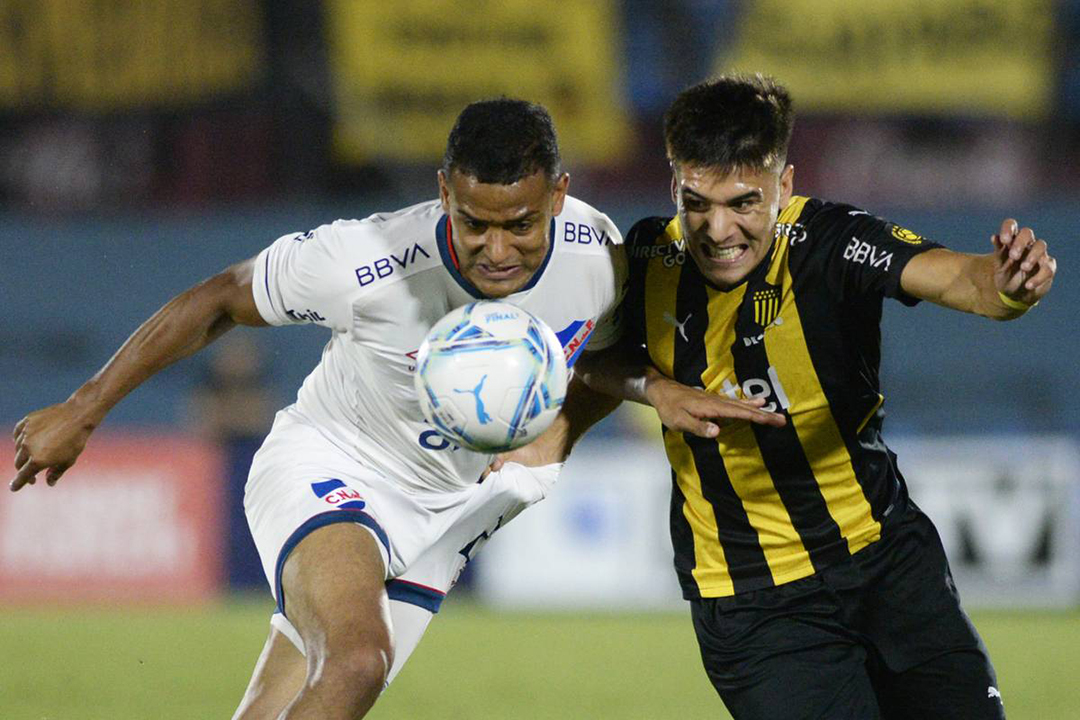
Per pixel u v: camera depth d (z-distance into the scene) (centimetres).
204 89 5866
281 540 1564
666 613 4366
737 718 1655
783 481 1614
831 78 5888
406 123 5897
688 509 1681
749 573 1639
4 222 5784
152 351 1620
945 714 1645
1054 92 5881
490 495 1783
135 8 5872
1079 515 4269
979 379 5359
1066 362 5353
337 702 1357
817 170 5938
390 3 5856
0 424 5597
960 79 5891
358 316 1591
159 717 2639
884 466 1650
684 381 1639
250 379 4878
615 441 5028
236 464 4612
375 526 1584
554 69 5906
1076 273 5441
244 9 5828
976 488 4275
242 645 3628
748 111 1462
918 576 1633
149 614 4331
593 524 4450
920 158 5925
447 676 3152
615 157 5931
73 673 3169
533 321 1485
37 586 4544
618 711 2719
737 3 5884
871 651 1655
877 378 1630
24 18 5884
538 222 1444
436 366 1459
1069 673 3162
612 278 1631
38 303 5694
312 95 5869
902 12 5869
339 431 1719
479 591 4528
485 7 5881
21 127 5925
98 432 5378
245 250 5734
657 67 5912
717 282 1572
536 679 3112
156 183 5928
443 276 1564
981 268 1401
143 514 4566
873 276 1505
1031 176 5916
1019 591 4269
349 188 5909
